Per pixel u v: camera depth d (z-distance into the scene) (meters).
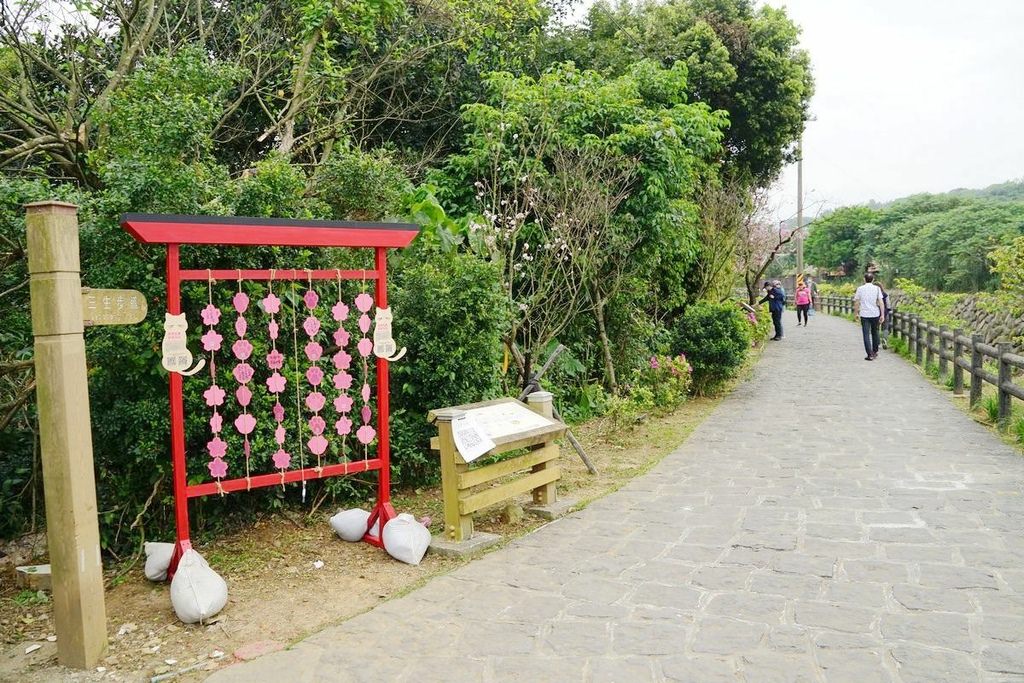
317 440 4.70
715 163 16.45
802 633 3.50
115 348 4.69
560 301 8.97
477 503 4.97
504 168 8.85
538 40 12.22
